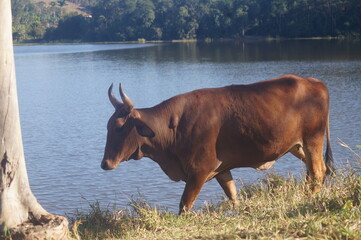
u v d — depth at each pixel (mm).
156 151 7711
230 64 52469
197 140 7453
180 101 7629
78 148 16438
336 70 40062
